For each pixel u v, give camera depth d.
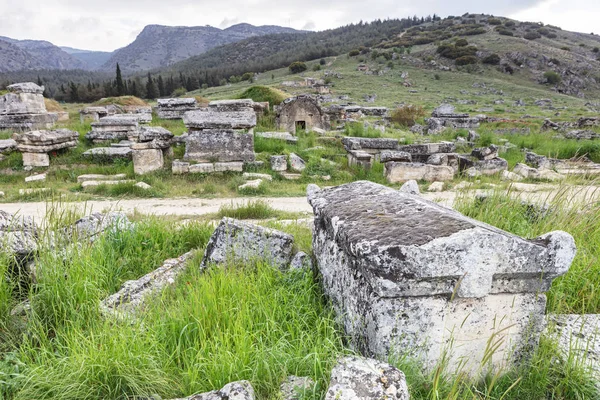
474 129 24.75
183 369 2.57
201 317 2.88
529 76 74.62
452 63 79.88
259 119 19.53
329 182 11.78
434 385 2.08
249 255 4.16
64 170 12.09
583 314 3.31
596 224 4.79
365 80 66.06
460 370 2.52
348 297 2.91
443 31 112.62
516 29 113.56
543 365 2.60
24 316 3.23
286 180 11.81
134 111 25.05
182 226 5.74
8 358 2.61
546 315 3.20
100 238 4.50
